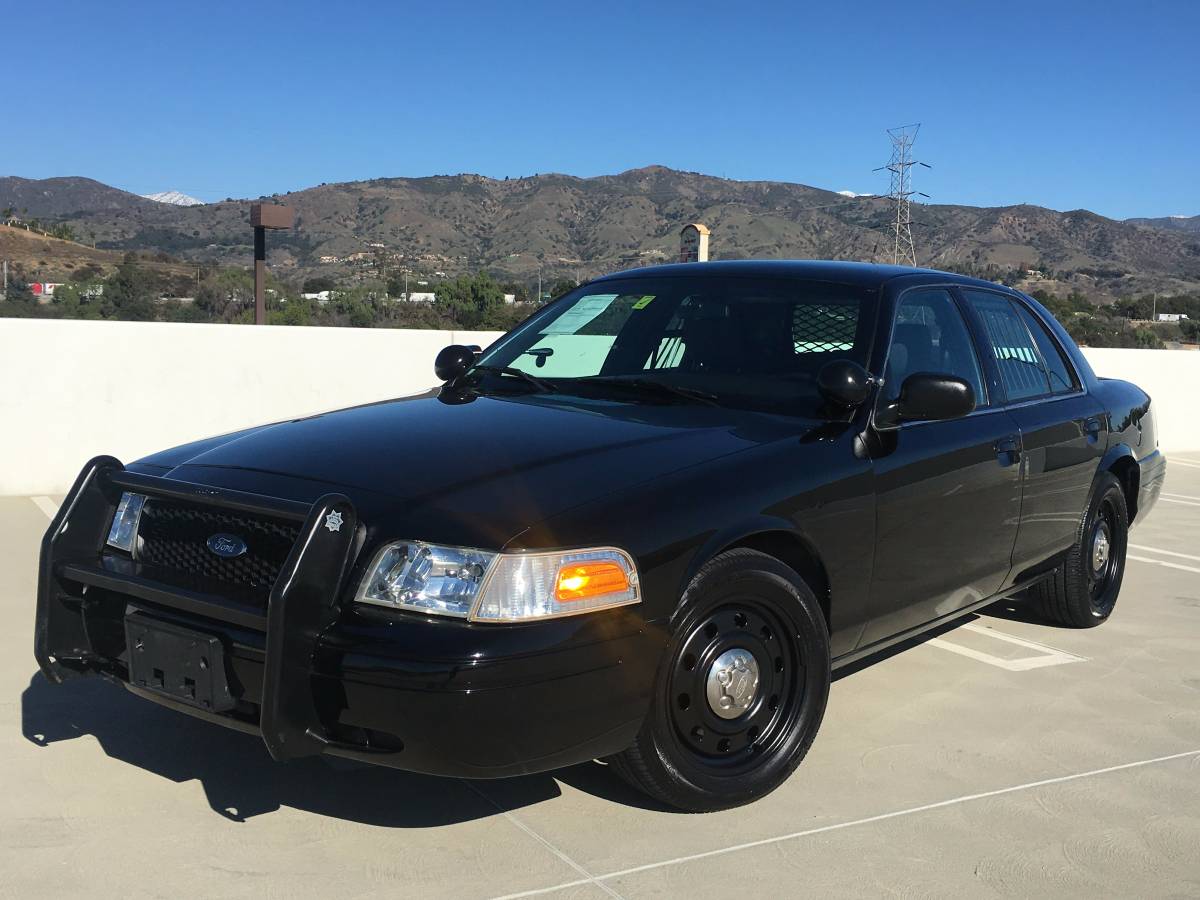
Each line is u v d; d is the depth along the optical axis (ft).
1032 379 15.29
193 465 10.02
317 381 27.96
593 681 8.56
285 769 10.73
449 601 8.25
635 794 10.40
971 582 13.28
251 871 8.77
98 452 25.71
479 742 8.13
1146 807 10.69
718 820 9.98
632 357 12.82
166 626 8.94
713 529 9.46
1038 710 13.37
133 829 9.41
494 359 13.61
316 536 8.26
